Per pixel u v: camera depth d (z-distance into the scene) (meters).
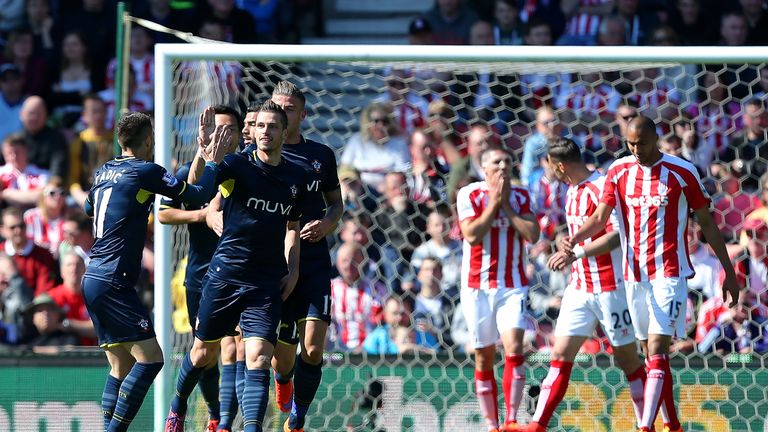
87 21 42.47
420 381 27.36
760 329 29.38
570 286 24.77
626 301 24.25
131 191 21.23
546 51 25.69
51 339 33.06
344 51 25.67
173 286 27.47
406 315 31.61
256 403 20.39
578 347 24.47
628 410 27.20
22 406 26.59
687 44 42.38
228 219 21.06
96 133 39.94
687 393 27.03
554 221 32.50
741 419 26.91
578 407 27.27
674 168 23.20
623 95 33.69
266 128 20.55
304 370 23.28
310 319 22.66
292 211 21.45
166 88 25.50
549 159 25.27
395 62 27.30
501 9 42.50
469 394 27.30
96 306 21.17
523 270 25.44
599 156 34.47
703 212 23.33
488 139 33.66
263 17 44.38
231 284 20.98
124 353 22.38
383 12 47.09
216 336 21.50
